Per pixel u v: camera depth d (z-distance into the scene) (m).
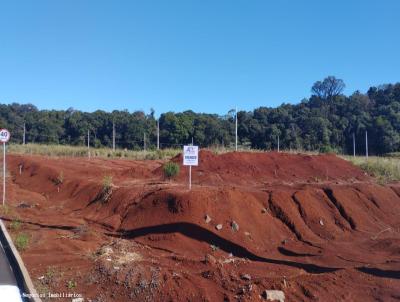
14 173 27.56
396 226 15.61
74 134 65.25
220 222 12.08
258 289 7.89
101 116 65.62
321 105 65.19
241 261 10.09
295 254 11.42
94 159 34.31
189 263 9.27
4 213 14.09
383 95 67.44
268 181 19.91
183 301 7.50
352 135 54.62
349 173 24.19
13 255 9.38
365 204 16.31
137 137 60.06
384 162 28.12
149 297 7.58
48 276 8.27
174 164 18.72
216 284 8.08
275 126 54.22
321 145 52.06
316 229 13.62
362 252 11.91
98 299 7.50
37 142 64.50
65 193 18.23
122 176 20.23
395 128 54.59
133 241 11.28
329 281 8.80
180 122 57.66
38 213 14.80
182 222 11.76
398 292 8.70
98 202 15.09
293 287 8.29
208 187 14.24
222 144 52.59
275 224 13.08
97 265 8.63
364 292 8.62
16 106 76.56
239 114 58.16
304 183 18.81
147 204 12.97
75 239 10.92
